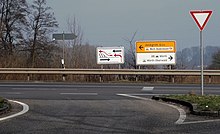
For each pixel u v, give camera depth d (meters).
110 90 21.11
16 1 42.53
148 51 31.48
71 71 29.41
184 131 9.57
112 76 30.30
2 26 42.59
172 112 12.86
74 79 29.95
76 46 39.72
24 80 29.34
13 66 33.22
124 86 23.88
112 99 16.78
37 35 43.25
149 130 9.66
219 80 28.80
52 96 17.94
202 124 10.59
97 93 19.45
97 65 33.53
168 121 11.03
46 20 43.50
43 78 30.19
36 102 15.52
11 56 34.62
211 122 10.91
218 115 11.96
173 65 32.12
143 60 31.56
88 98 17.16
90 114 12.33
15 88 22.02
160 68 31.98
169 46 31.27
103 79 29.98
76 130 9.61
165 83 27.22
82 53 37.69
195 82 28.59
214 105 13.17
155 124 10.53
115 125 10.35
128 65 33.88
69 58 36.34
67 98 17.12
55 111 12.97
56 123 10.63
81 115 12.11
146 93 19.53
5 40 43.25
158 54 31.39
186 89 21.94
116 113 12.57
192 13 15.98
